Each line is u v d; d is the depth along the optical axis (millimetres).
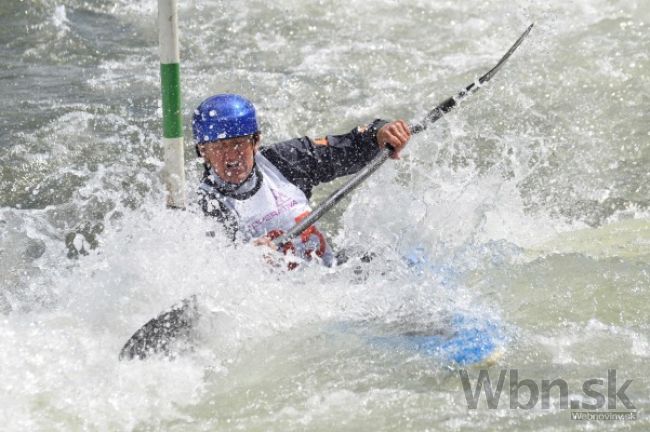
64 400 14047
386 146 17172
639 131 25547
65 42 31453
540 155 24438
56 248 19734
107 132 25141
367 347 15219
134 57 30672
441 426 13266
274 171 16766
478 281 16922
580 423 13180
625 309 16047
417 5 35500
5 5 33562
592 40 31234
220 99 15836
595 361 14656
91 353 15156
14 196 22062
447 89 28391
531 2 35219
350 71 29844
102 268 17062
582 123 26094
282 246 16562
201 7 35188
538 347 15016
